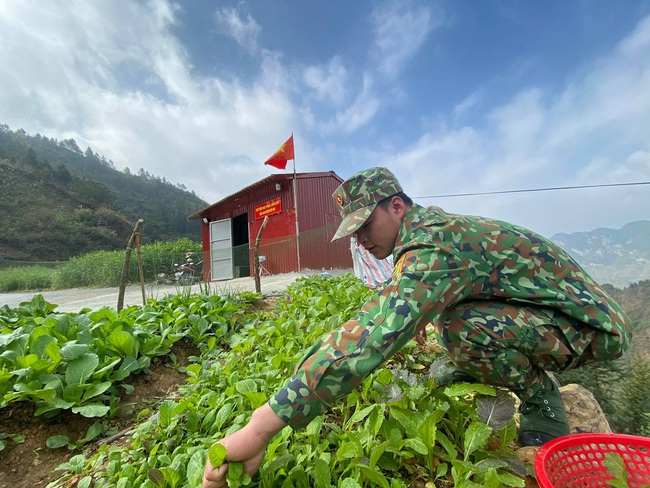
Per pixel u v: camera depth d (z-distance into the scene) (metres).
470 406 1.55
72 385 2.15
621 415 3.33
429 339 3.11
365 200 1.42
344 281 6.28
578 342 1.38
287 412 1.10
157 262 14.32
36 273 11.69
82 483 1.49
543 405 1.56
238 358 2.75
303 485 1.31
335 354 1.09
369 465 1.25
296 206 10.99
